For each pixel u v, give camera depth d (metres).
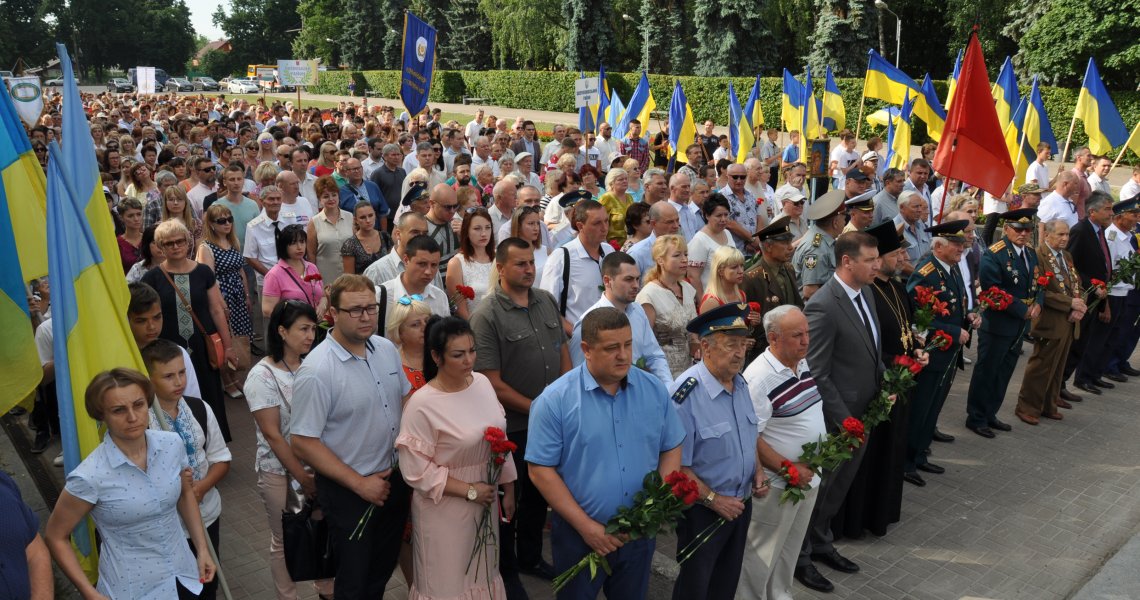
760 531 4.96
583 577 4.14
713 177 12.23
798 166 11.14
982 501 6.80
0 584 3.27
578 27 46.28
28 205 4.67
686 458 4.41
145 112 24.66
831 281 5.77
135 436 3.72
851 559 5.92
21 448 7.29
